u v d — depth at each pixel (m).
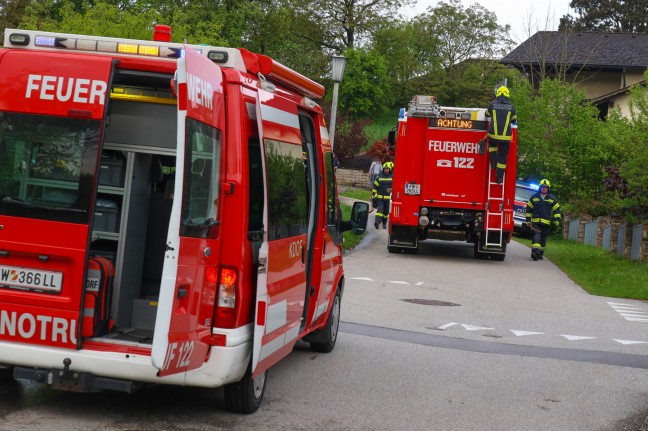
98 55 5.86
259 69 6.47
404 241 22.06
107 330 6.04
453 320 12.67
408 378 8.62
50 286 5.75
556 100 36.50
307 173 8.08
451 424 6.98
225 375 5.94
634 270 20.41
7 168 5.79
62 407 6.54
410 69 70.25
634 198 23.09
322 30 61.78
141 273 6.56
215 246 5.88
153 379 5.73
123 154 6.58
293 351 9.66
